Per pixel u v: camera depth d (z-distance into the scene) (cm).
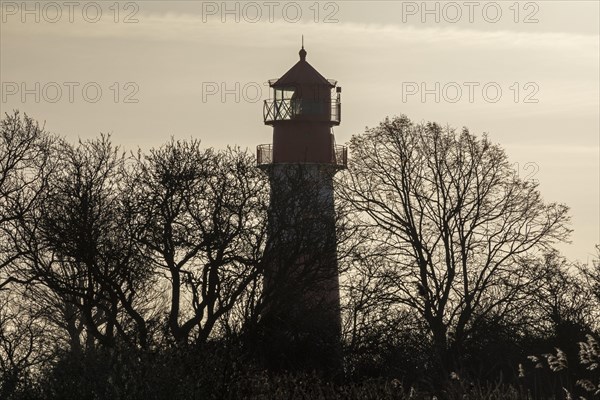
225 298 15650
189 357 8281
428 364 15275
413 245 19888
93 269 15562
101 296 15612
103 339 15325
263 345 15138
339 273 17012
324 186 19900
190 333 15750
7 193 17425
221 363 8588
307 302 16600
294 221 16562
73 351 8212
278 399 8850
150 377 7694
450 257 19888
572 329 16575
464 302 19225
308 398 8950
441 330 18025
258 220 16350
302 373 9688
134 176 16625
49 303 17712
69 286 15712
